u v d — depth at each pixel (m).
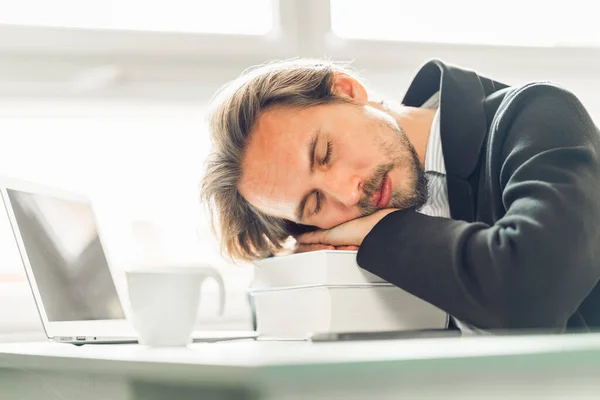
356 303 1.04
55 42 1.67
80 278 1.22
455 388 0.41
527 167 1.13
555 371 0.41
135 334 1.26
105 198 1.79
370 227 1.23
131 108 1.75
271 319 1.11
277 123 1.27
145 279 0.98
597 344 0.41
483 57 1.93
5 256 1.75
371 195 1.25
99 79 1.70
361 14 1.87
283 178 1.26
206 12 1.78
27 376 0.87
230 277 1.89
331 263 1.02
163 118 1.78
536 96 1.22
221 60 1.77
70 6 1.70
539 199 1.07
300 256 1.05
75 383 0.73
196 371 0.46
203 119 1.79
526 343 0.44
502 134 1.22
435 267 1.05
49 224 1.18
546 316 1.03
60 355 0.73
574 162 1.12
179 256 1.84
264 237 1.40
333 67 1.36
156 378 0.53
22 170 1.72
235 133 1.30
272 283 1.11
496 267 1.03
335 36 1.84
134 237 1.81
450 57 1.91
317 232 1.30
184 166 1.82
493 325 1.04
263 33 1.81
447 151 1.27
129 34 1.72
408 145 1.30
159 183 1.82
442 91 1.30
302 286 1.04
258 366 0.39
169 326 0.98
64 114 1.71
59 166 1.75
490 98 1.32
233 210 1.38
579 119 1.18
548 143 1.15
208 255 1.86
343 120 1.26
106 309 1.29
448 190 1.28
